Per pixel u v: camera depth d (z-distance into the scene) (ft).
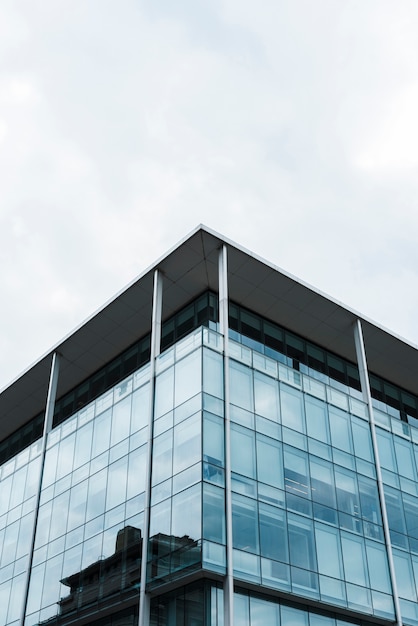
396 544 109.70
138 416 108.88
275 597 91.35
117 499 104.58
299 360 127.44
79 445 120.26
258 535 91.71
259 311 125.39
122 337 131.23
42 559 115.34
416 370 139.33
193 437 94.38
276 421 103.91
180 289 121.08
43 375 140.26
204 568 83.46
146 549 92.89
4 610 119.14
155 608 89.35
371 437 117.08
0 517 134.92
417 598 106.63
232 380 101.45
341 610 96.63
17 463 138.51
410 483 119.44
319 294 122.11
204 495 88.74
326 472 106.11
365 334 129.80
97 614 98.22
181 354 104.47
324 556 97.81
